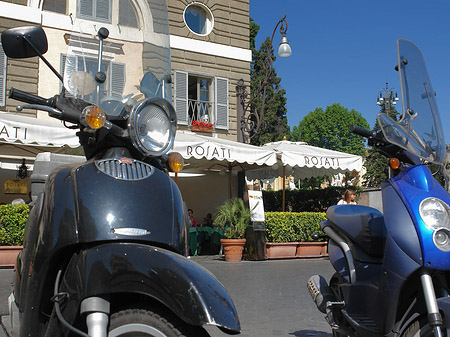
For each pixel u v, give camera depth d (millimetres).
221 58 18453
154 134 2762
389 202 3131
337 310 3678
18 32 2670
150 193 2572
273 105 40094
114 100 2922
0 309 5461
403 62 3482
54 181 2635
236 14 18953
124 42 3176
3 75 14266
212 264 11391
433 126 3471
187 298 2160
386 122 3232
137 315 2219
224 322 2104
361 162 13961
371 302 3174
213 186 17797
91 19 3111
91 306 2166
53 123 10164
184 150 11094
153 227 2465
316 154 13234
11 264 9805
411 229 2922
